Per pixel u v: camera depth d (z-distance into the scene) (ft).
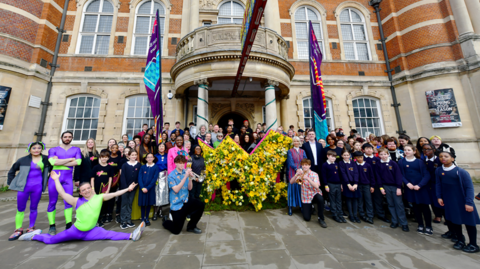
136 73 30.60
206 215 13.84
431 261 8.07
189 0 33.83
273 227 11.69
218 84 28.78
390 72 33.94
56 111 28.14
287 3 36.09
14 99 24.95
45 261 8.02
